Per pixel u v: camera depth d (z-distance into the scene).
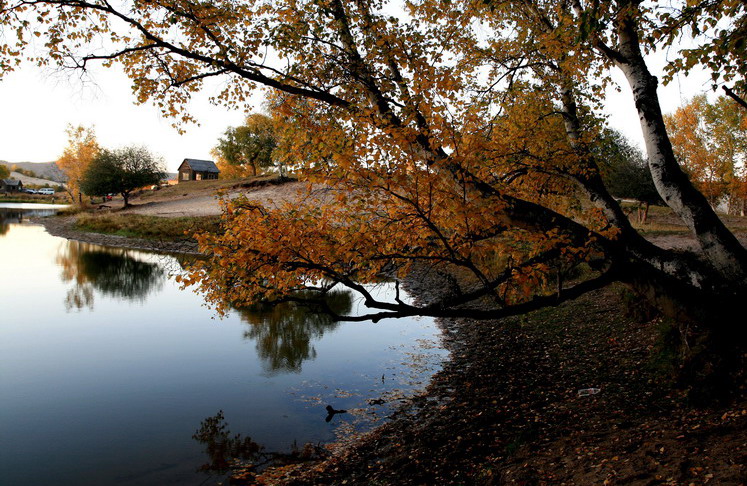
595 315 11.51
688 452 4.57
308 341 12.84
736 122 30.41
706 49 4.98
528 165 7.31
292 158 5.30
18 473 6.55
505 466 5.59
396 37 5.91
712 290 5.39
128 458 7.02
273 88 6.38
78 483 6.33
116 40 6.20
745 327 5.27
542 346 10.61
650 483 4.17
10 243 36.41
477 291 5.56
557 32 6.74
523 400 7.85
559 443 5.86
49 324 15.13
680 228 24.41
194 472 6.60
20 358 11.78
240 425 8.03
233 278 5.09
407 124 4.70
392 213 5.15
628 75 6.23
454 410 8.00
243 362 11.27
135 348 12.55
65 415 8.49
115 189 58.62
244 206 5.14
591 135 7.36
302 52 6.11
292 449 7.21
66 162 70.00
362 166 4.57
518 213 5.52
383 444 7.14
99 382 10.11
